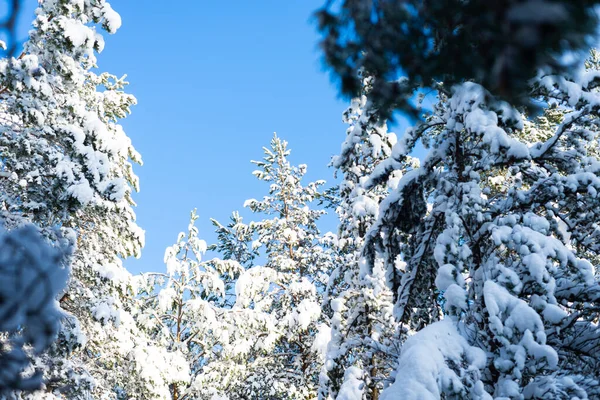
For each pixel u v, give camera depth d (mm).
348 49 1493
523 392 5828
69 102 10820
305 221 21922
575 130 7605
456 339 6293
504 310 5980
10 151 10031
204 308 17516
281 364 18844
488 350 6512
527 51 868
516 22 821
